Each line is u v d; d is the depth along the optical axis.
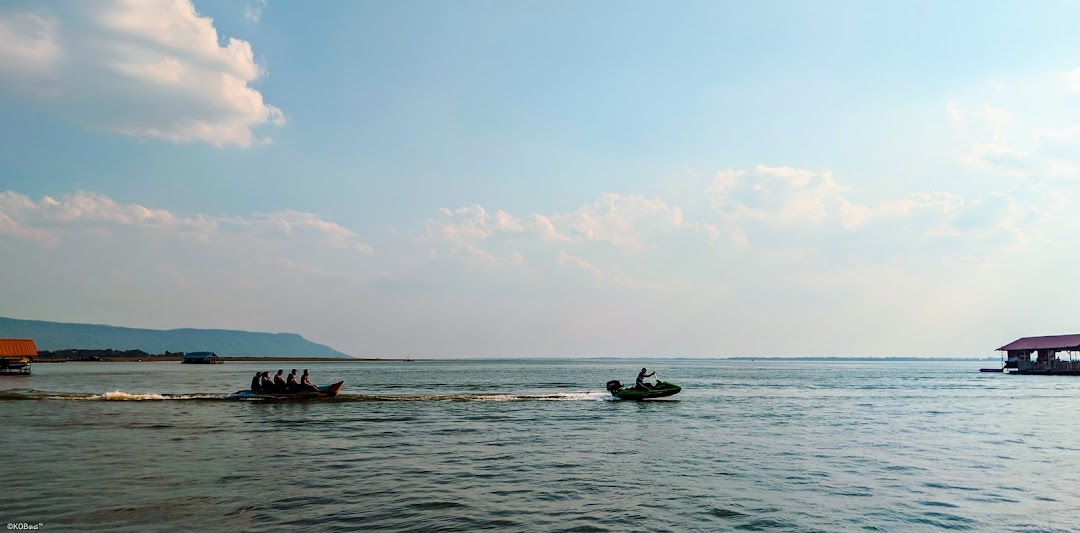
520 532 13.51
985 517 14.91
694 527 14.02
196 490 16.80
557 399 48.66
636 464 21.20
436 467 20.47
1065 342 96.50
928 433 29.47
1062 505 16.02
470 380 88.62
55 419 32.28
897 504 16.03
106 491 16.55
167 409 37.97
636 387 48.75
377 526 13.76
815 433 29.28
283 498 16.08
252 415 35.16
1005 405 45.34
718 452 23.72
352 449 23.89
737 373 128.25
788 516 14.90
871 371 146.88
